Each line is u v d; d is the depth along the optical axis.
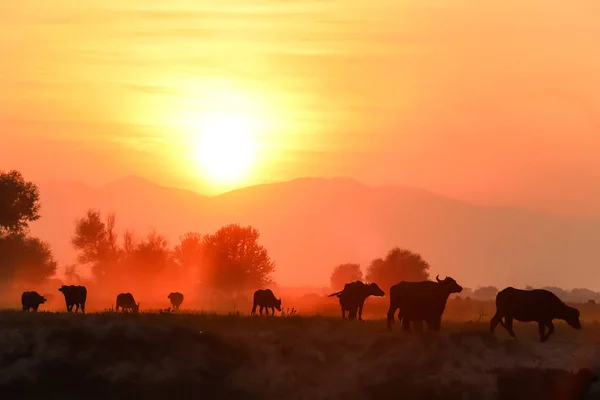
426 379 138.75
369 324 173.25
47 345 151.50
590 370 134.38
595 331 163.25
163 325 159.88
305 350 151.38
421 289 157.62
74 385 145.88
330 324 168.12
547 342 151.62
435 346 145.62
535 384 134.00
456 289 157.75
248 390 146.00
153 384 145.75
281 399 144.25
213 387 146.88
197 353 151.25
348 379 144.75
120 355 150.75
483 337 146.75
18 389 143.88
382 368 144.25
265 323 171.38
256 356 151.62
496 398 134.12
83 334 153.75
